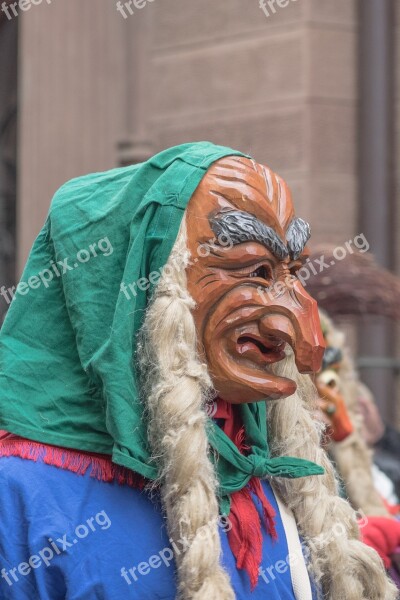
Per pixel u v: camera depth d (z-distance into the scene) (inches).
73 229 105.9
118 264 104.2
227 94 312.5
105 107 310.8
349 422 157.2
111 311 102.8
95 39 310.8
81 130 309.9
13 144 353.7
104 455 103.1
